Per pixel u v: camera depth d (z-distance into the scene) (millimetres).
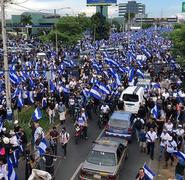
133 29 167875
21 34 119938
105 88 28109
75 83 33375
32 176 14125
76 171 17953
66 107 28969
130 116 22719
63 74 38188
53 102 26797
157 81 36219
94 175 15172
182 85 36156
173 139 18953
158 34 130750
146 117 25547
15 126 20234
